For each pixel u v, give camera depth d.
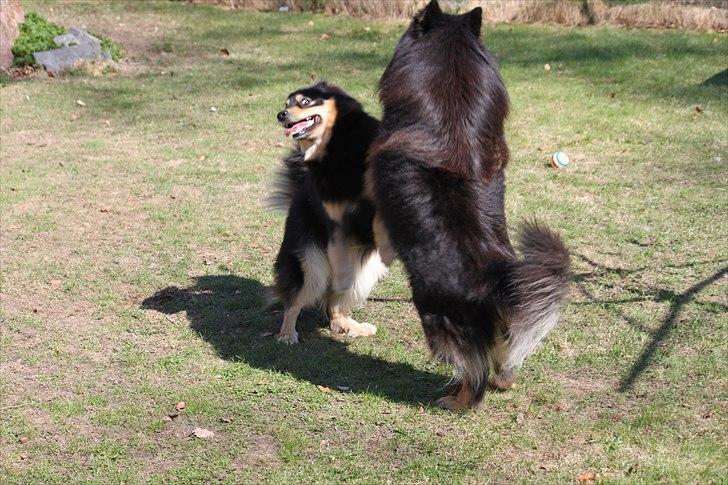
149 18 16.97
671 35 14.05
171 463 4.35
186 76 13.06
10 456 4.47
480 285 4.30
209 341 5.78
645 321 5.72
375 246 5.38
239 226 7.84
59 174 9.25
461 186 4.38
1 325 6.02
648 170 8.66
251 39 15.16
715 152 9.05
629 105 10.73
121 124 11.03
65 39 13.84
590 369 5.17
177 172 9.25
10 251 7.35
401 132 4.48
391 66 4.66
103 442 4.57
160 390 5.11
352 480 4.12
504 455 4.29
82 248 7.40
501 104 4.58
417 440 4.46
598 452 4.27
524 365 5.23
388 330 5.89
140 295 6.53
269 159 9.59
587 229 7.32
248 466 4.30
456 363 4.50
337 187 5.15
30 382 5.25
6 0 13.43
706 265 6.52
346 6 16.69
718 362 5.13
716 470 4.03
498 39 14.22
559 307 4.16
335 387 5.11
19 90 12.43
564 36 14.24
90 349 5.68
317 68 13.10
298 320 6.16
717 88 11.22
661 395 4.82
